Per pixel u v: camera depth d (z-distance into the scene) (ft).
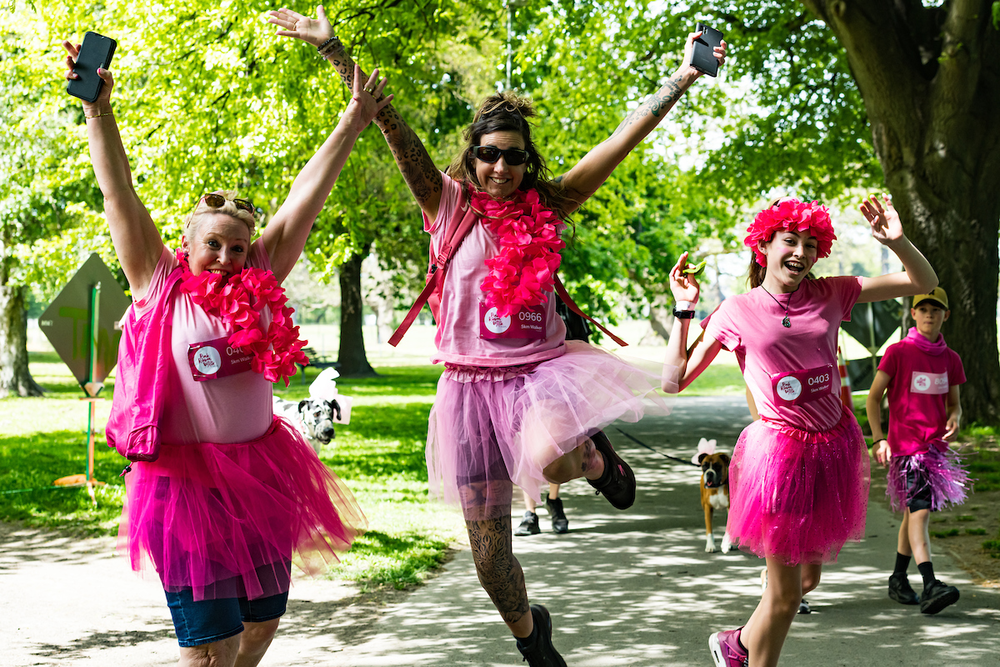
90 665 15.30
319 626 17.72
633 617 18.37
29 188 67.15
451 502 11.85
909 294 13.05
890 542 25.22
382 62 42.93
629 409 11.33
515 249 11.34
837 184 65.72
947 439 19.01
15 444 45.62
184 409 10.50
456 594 20.04
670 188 71.51
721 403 71.15
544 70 56.03
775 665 12.91
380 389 85.92
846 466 12.75
